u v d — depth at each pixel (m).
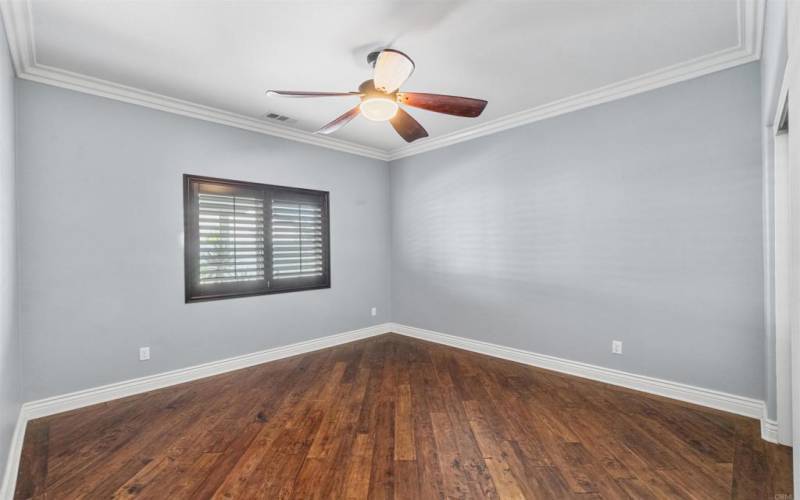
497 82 2.93
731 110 2.52
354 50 2.45
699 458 2.03
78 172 2.77
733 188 2.52
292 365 3.70
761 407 2.42
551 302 3.46
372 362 3.78
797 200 0.97
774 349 2.21
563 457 2.06
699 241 2.65
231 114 3.52
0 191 1.85
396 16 2.10
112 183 2.91
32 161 2.57
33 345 2.56
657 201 2.83
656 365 2.86
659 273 2.83
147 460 2.06
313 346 4.20
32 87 2.58
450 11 2.06
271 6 2.00
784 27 1.59
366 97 2.24
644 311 2.91
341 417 2.56
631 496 1.74
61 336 2.68
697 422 2.42
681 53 2.51
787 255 2.12
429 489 1.81
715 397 2.60
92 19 2.08
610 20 2.14
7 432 1.96
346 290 4.55
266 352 3.81
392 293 5.00
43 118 2.62
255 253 3.77
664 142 2.79
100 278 2.85
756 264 2.44
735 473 1.90
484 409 2.66
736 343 2.52
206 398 2.90
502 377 3.31
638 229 2.93
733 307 2.53
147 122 3.09
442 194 4.39
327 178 4.38
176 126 3.24
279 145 3.95
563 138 3.35
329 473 1.94
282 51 2.45
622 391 2.94
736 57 2.46
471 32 2.26
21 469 1.98
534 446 2.17
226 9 2.01
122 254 2.96
